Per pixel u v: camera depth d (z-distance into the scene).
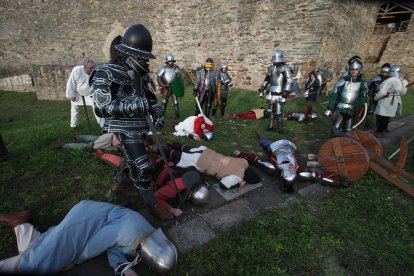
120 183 2.80
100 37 16.19
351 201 3.02
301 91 9.71
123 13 15.12
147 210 2.72
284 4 9.87
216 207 2.85
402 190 3.29
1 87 17.20
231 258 2.11
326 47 9.75
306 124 6.50
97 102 1.98
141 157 2.24
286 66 5.31
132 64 2.04
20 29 17.80
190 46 13.96
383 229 2.56
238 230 2.46
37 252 1.75
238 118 6.77
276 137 5.30
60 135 4.78
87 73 5.11
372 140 3.94
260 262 2.12
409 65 12.62
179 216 2.66
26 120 9.89
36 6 16.81
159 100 10.80
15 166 3.46
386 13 14.04
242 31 11.48
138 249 1.93
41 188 3.02
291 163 3.31
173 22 14.08
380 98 5.64
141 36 1.99
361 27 12.40
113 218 2.04
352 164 3.39
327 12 8.93
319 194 3.17
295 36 9.86
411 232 2.55
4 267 1.68
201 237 2.38
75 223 1.91
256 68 11.40
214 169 3.29
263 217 2.65
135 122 2.22
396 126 6.68
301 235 2.41
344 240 2.39
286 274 2.02
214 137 4.88
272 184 3.36
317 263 2.14
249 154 3.79
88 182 3.17
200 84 6.15
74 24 16.48
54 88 13.85
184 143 4.57
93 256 1.97
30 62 18.55
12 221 2.24
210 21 12.63
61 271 1.94
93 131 5.09
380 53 14.06
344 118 4.64
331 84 11.33
